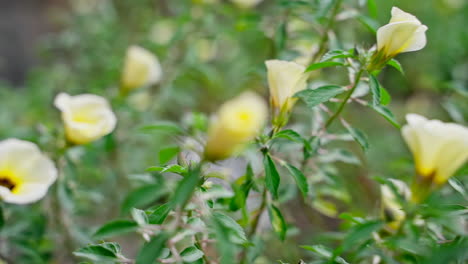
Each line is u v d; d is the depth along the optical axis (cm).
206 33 141
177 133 103
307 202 112
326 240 110
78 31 177
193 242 93
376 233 96
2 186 95
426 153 91
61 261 113
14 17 255
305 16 111
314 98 93
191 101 156
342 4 108
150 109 142
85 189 112
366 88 98
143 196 90
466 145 89
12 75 244
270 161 94
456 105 117
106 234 88
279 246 114
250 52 168
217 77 155
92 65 171
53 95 164
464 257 87
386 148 146
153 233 89
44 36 254
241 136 83
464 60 152
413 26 91
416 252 90
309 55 112
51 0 260
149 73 122
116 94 126
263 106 83
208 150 84
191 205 91
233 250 89
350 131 98
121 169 129
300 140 93
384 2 159
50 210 110
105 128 104
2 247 109
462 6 168
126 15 192
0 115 146
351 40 131
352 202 126
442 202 91
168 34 159
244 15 118
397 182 97
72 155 112
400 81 177
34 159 97
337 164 129
